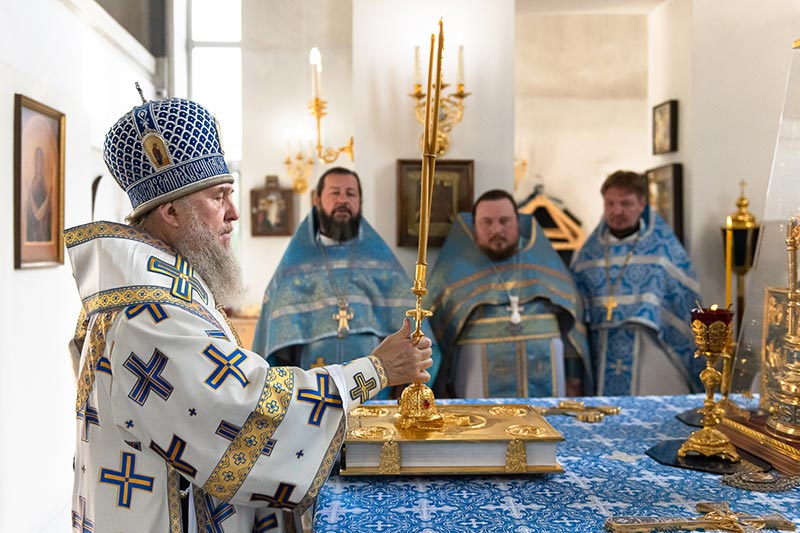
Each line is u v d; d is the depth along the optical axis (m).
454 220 4.59
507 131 4.70
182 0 7.13
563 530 1.39
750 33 4.73
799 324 1.83
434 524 1.42
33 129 3.43
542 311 4.04
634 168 6.73
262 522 1.56
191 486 1.50
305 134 7.24
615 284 4.16
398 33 4.67
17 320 3.27
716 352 1.83
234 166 7.48
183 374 1.40
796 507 1.51
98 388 1.45
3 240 3.12
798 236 1.84
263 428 1.43
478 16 4.68
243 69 7.27
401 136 4.68
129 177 1.59
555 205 6.74
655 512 1.48
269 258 7.31
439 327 4.10
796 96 1.97
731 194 4.75
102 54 4.89
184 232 1.58
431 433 1.70
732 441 1.97
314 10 7.29
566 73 6.71
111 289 1.47
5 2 3.27
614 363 4.10
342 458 1.70
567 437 2.04
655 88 5.37
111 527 1.44
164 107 1.56
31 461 3.40
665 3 5.18
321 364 3.80
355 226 3.96
